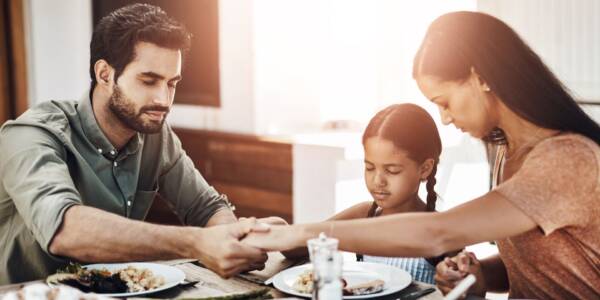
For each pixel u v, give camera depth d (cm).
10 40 551
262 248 147
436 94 147
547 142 142
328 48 427
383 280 152
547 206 137
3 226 183
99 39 175
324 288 114
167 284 149
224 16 436
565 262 146
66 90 552
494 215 137
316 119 436
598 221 141
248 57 423
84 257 150
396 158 176
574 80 312
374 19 407
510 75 142
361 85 418
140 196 200
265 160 416
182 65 179
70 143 179
